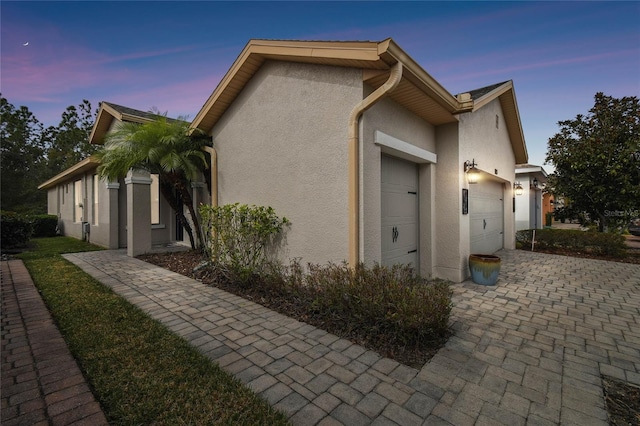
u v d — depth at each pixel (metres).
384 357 2.92
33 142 28.66
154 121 7.62
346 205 4.31
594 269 7.22
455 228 5.95
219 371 2.60
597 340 3.38
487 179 8.82
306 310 4.06
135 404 2.16
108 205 10.09
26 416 2.01
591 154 9.34
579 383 2.54
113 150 7.12
